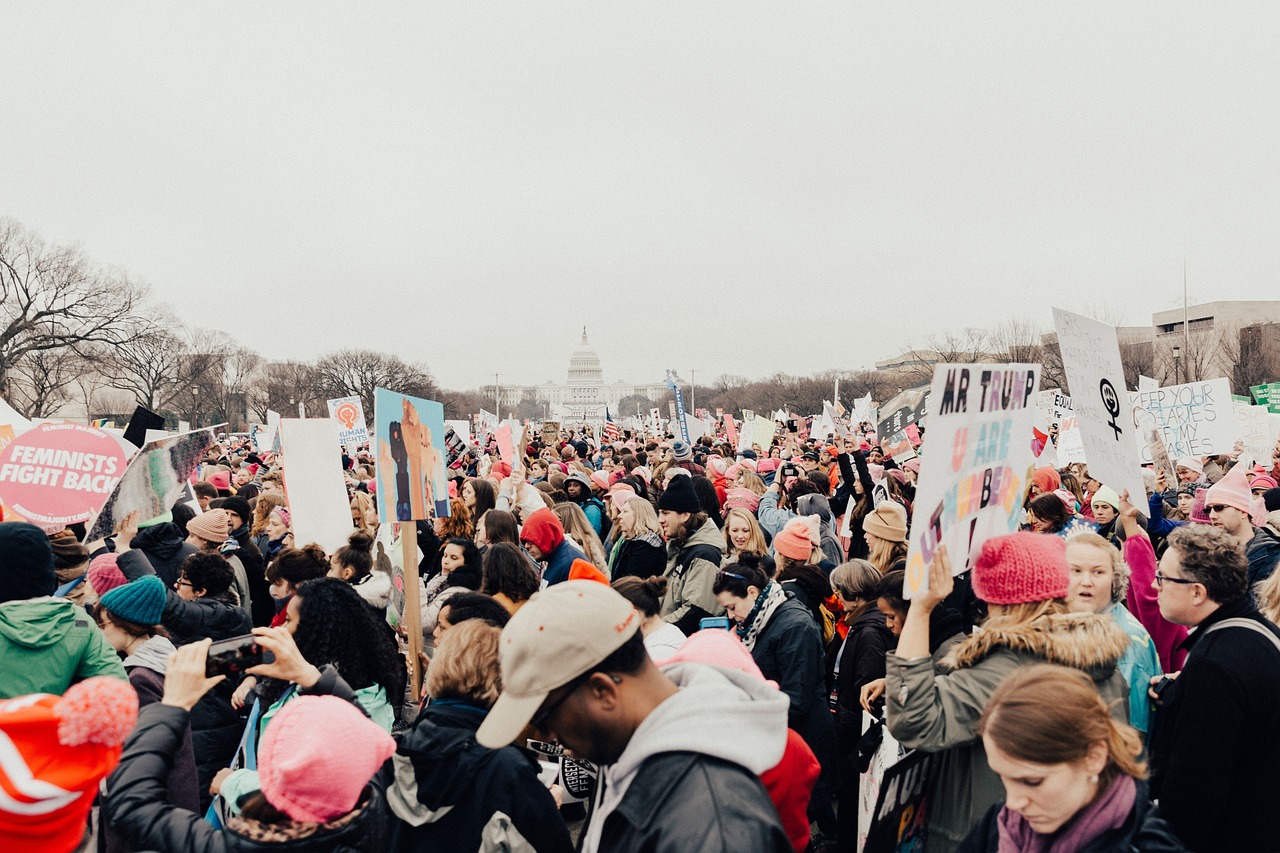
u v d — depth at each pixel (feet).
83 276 207.62
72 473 23.09
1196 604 12.34
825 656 21.85
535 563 25.73
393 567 24.95
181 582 20.01
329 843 8.64
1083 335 18.15
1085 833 7.86
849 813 18.71
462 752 11.43
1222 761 11.31
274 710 13.73
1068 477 42.29
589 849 7.80
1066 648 10.84
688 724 7.46
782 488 44.75
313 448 28.07
